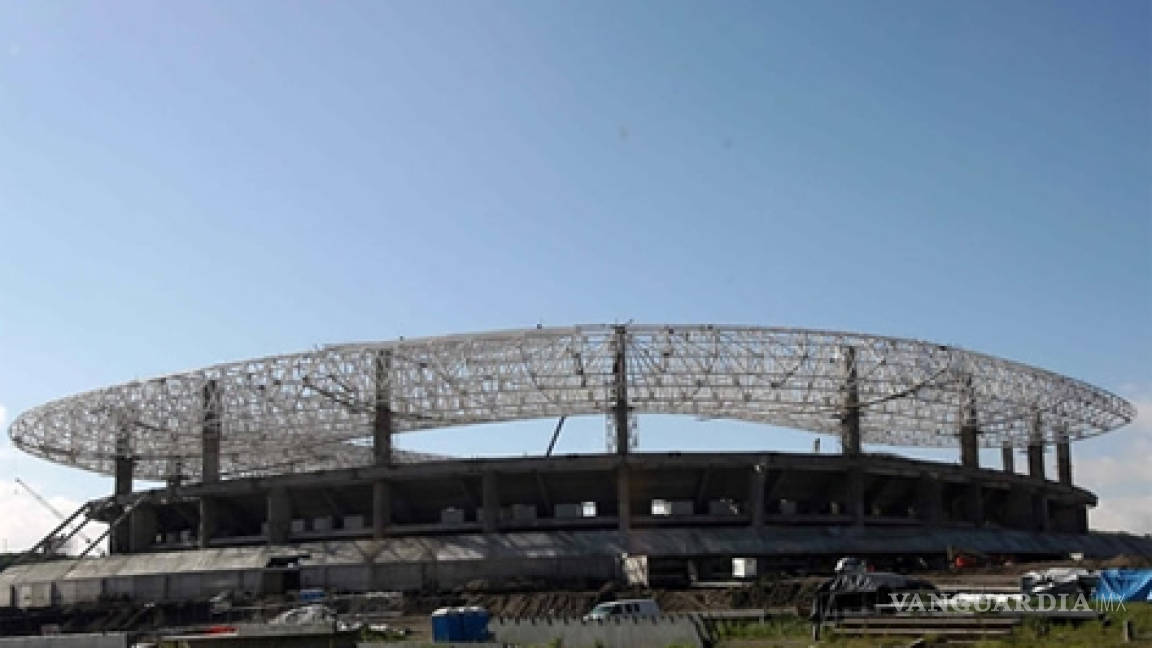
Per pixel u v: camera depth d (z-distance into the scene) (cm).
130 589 9006
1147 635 3506
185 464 12631
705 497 9806
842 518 9494
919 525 9731
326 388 9294
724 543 8712
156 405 9856
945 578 6375
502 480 9456
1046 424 10981
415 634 5150
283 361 9394
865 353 9075
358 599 7562
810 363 8975
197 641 4328
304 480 9512
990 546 9406
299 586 8625
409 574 8581
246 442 10925
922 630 3828
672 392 9225
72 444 10975
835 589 5312
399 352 9081
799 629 4238
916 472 9738
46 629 7250
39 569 9969
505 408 9456
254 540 9675
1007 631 3681
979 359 9569
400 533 9338
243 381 9538
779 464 9138
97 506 10562
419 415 9631
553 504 9888
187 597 8731
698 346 8925
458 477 9350
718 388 9144
